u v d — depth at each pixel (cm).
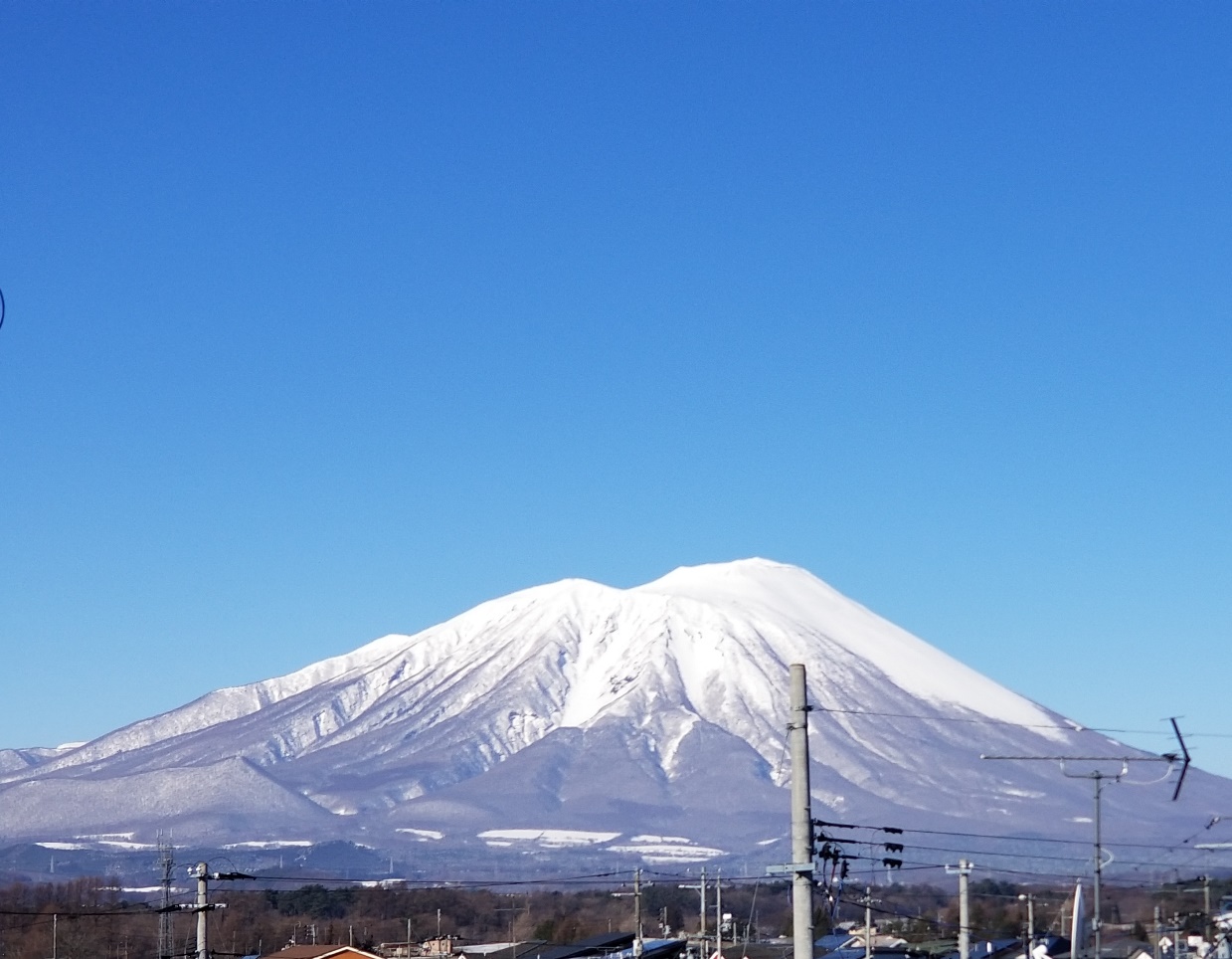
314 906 14475
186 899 14838
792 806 3691
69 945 11312
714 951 8688
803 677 3725
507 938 12444
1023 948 6253
